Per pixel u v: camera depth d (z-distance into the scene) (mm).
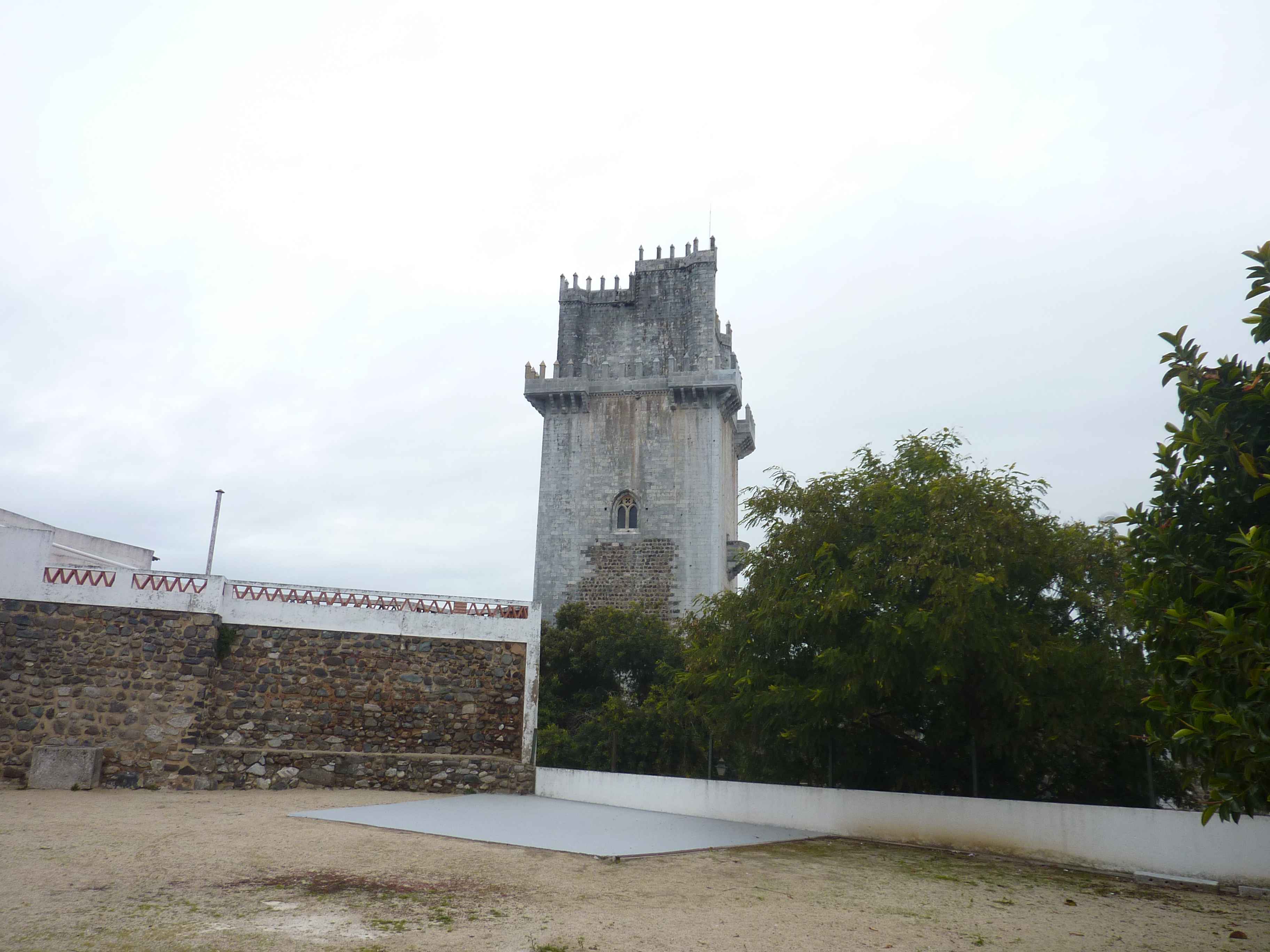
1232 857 13719
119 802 18406
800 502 19875
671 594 47625
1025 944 9906
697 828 18328
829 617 17828
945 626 15992
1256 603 7633
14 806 16938
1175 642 8969
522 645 25125
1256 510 8812
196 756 21375
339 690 23578
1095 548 17641
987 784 18547
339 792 21641
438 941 9047
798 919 10695
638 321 52438
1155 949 9820
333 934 9078
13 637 21031
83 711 21094
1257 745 7301
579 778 22906
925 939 9992
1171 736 10141
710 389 49312
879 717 19656
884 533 17984
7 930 8656
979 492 17953
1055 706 16344
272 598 23703
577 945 9133
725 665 21031
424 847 14523
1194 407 9234
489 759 23469
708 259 51844
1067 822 15680
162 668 21859
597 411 50781
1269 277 9086
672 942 9438
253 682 23000
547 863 13672
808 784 20812
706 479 48969
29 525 30094
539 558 49250
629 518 49625
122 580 22125
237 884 11156
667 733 28406
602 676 37281
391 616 24406
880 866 14891
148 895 10320
